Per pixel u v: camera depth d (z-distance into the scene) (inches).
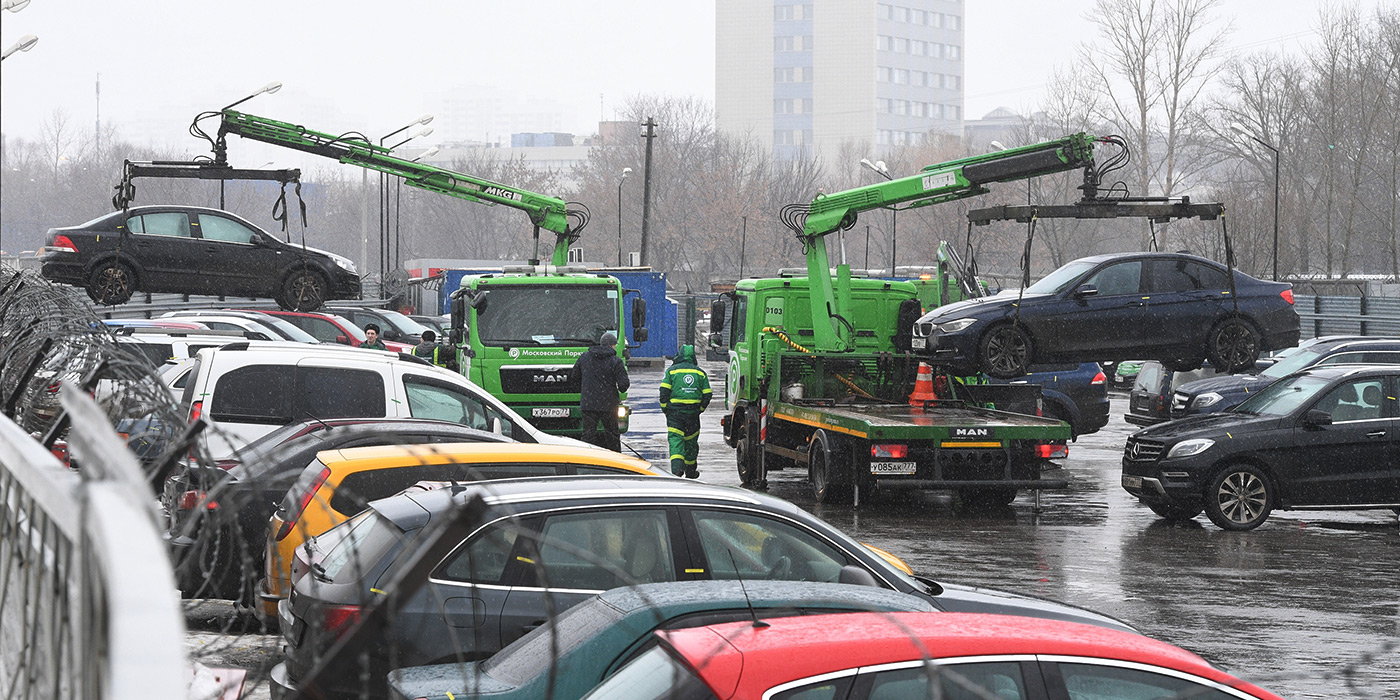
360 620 93.7
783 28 7568.9
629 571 240.1
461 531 95.5
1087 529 578.9
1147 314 664.4
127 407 132.3
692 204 3902.6
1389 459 580.4
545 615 230.8
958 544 527.2
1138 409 999.0
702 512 248.2
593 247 3966.5
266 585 262.7
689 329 2204.7
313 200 4734.3
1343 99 2519.7
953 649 154.2
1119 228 3181.6
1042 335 652.1
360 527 243.0
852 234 3944.4
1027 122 3346.5
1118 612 402.3
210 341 647.8
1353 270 2650.1
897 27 7672.2
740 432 771.4
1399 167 2456.9
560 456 328.8
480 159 4783.5
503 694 178.1
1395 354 885.8
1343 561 505.0
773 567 248.5
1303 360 888.9
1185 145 2847.0
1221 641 366.6
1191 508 590.9
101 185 4606.3
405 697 178.9
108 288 880.9
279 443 374.0
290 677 228.4
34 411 194.2
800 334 740.0
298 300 942.4
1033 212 653.3
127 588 56.7
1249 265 2255.2
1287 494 577.3
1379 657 350.9
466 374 747.4
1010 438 595.2
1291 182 2637.8
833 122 7549.2
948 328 654.5
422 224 4569.4
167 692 54.5
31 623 91.9
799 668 147.6
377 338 906.7
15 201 4667.8
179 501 227.6
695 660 148.3
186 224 909.8
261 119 853.8
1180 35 2709.2
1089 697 156.3
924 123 7824.8
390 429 373.7
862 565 251.8
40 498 85.1
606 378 687.7
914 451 591.8
